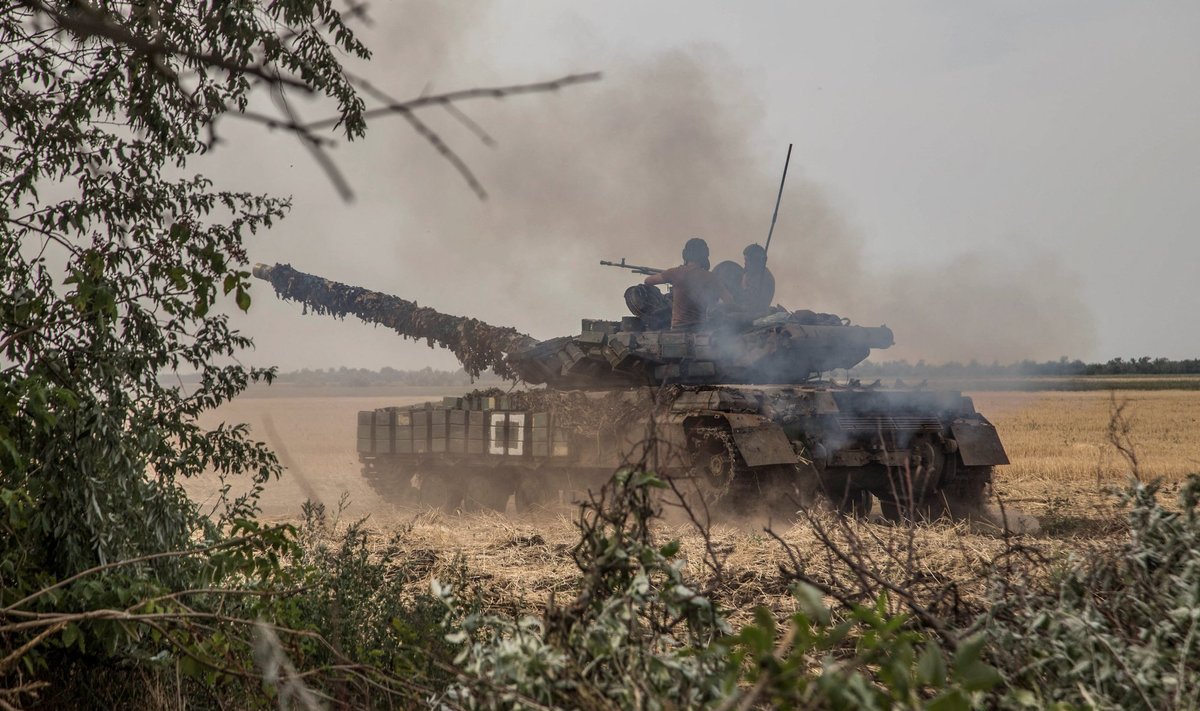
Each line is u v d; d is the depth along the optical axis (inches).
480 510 3193.9
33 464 984.3
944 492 2778.1
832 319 2849.4
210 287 1020.5
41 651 967.6
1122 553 767.7
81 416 970.7
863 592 757.9
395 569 1486.2
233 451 1200.2
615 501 675.4
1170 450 5201.8
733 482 2454.5
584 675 583.2
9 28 984.9
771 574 1592.0
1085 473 4180.6
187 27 897.5
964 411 2795.3
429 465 3385.8
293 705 756.6
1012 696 605.3
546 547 2123.5
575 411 2859.3
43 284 1063.0
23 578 942.4
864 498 2871.6
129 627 898.1
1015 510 2883.9
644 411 2677.2
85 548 987.3
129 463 1019.9
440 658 737.0
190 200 1186.6
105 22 302.0
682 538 2124.8
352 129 1056.2
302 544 1385.3
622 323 2997.0
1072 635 657.6
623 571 666.2
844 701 492.4
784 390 2615.7
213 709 967.0
